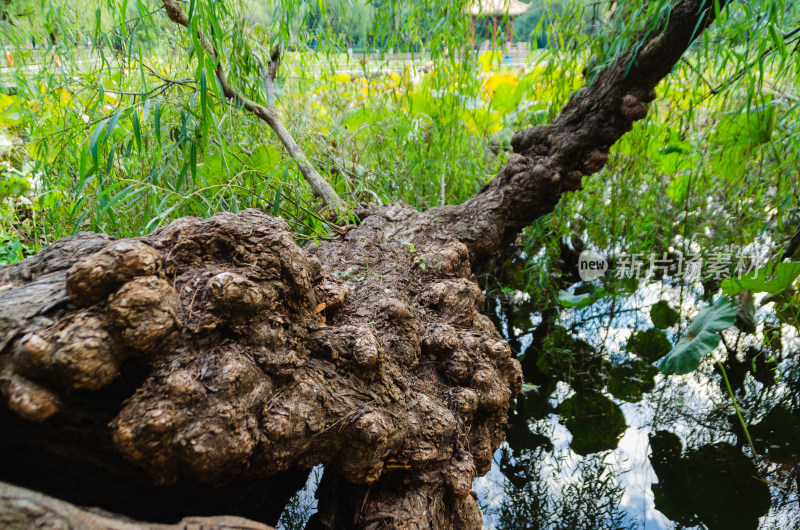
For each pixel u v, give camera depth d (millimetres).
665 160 3070
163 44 2318
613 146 2936
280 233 1092
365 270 1743
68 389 803
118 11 2096
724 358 2705
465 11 2402
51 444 886
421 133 2812
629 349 2801
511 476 1979
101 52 1909
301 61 2502
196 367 903
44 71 2162
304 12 2131
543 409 2359
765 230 2773
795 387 2467
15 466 909
